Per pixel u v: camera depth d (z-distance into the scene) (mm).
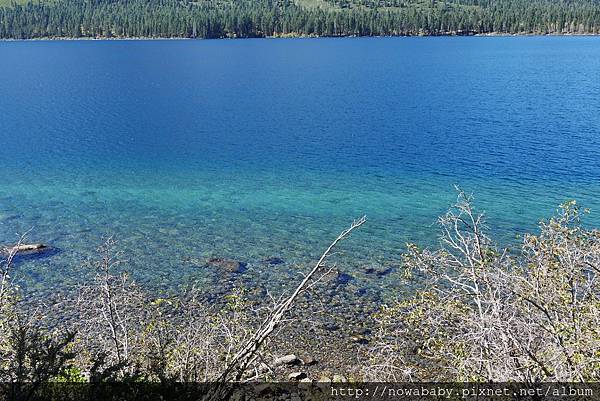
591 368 9141
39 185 40250
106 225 31828
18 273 24578
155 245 28656
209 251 27875
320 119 69000
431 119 67125
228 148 53688
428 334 12891
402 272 24547
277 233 30609
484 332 10102
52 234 30078
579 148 49438
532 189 37844
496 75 112625
